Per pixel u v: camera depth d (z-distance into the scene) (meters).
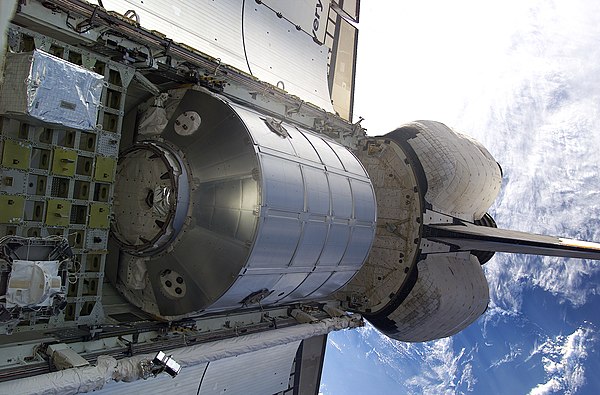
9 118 6.42
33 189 6.80
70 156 7.04
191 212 8.29
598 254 13.55
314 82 13.84
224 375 10.57
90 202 7.41
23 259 6.27
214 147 8.38
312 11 14.26
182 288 8.44
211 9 10.45
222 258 8.15
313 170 9.63
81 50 7.30
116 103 7.79
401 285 13.52
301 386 15.47
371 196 11.50
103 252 7.65
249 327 9.98
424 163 13.85
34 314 6.43
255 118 9.02
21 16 6.62
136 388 8.57
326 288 11.38
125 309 8.92
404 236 13.66
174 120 8.73
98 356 6.97
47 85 6.10
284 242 8.70
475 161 14.67
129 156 8.61
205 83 8.95
